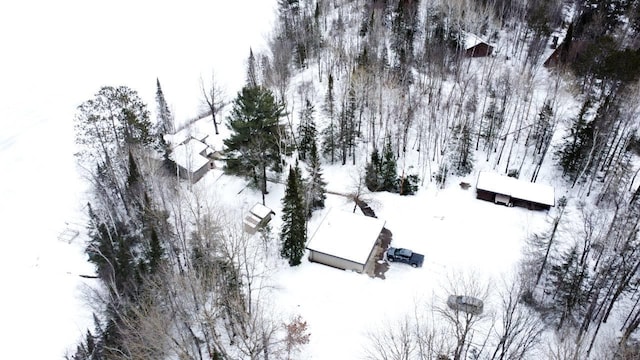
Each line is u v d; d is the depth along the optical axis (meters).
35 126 103.06
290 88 98.75
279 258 60.22
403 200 70.62
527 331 46.12
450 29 98.75
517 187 68.69
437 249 60.88
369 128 82.62
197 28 150.38
